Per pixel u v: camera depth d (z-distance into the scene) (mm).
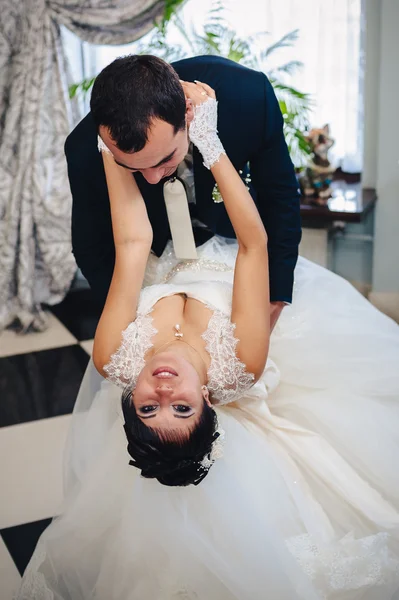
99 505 1907
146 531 1786
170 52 3537
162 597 1766
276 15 3488
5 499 2615
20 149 3697
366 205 3447
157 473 1685
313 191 3553
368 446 1948
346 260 3744
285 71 3504
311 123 3643
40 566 1932
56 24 3617
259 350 1773
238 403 1978
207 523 1778
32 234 3777
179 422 1658
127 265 1820
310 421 2012
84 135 1954
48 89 3691
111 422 2059
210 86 1862
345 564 1787
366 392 2061
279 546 1758
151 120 1503
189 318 1840
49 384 3305
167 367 1654
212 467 1815
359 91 3545
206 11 3533
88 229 2104
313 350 2104
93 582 1912
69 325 3783
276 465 1884
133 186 1814
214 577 1759
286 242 1994
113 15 3512
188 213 1887
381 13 3365
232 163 1940
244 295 1772
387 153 3557
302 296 2227
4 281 3777
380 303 3771
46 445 2906
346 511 1914
